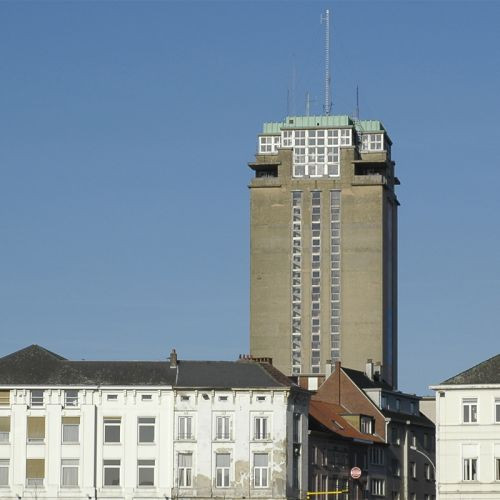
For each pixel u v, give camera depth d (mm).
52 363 168125
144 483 164250
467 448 156250
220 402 165125
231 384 165625
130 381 165875
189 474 164250
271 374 170625
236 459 164250
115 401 165250
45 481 163750
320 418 185375
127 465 164250
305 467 170000
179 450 164375
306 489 169875
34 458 164250
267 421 165125
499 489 154375
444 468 156375
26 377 165875
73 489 163500
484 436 155625
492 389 156125
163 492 163500
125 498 163500
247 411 165125
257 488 163875
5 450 164375
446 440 156625
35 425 164875
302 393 170000
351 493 187750
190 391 165000
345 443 186750
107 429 165125
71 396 165250
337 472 182875
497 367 158500
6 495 163500
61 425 164750
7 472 164125
